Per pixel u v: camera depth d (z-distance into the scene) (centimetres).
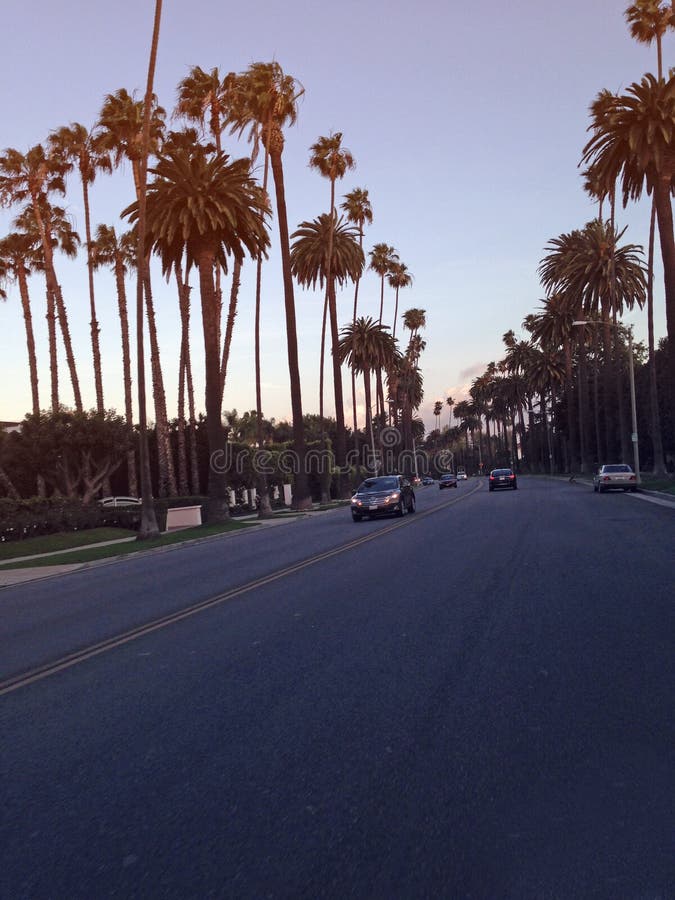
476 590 1193
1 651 1009
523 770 484
